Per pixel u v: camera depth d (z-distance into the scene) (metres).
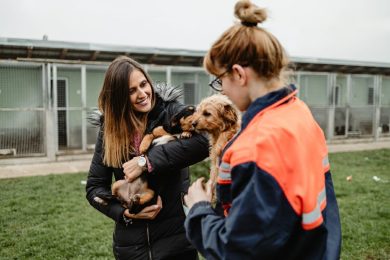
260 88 1.42
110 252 4.69
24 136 11.92
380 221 5.69
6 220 5.85
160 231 2.39
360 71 18.69
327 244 1.39
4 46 11.02
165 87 2.68
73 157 12.41
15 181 8.66
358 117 18.19
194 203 1.59
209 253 1.38
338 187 7.93
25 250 4.73
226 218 1.32
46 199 7.06
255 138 1.30
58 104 13.33
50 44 11.26
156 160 2.30
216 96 2.51
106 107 2.40
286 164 1.26
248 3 1.44
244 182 1.28
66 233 5.30
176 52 13.23
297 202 1.24
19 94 12.12
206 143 2.41
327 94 17.22
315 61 16.00
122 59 2.43
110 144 2.41
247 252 1.23
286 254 1.29
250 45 1.39
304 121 1.40
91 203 2.53
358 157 12.63
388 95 20.27
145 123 2.54
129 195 2.37
